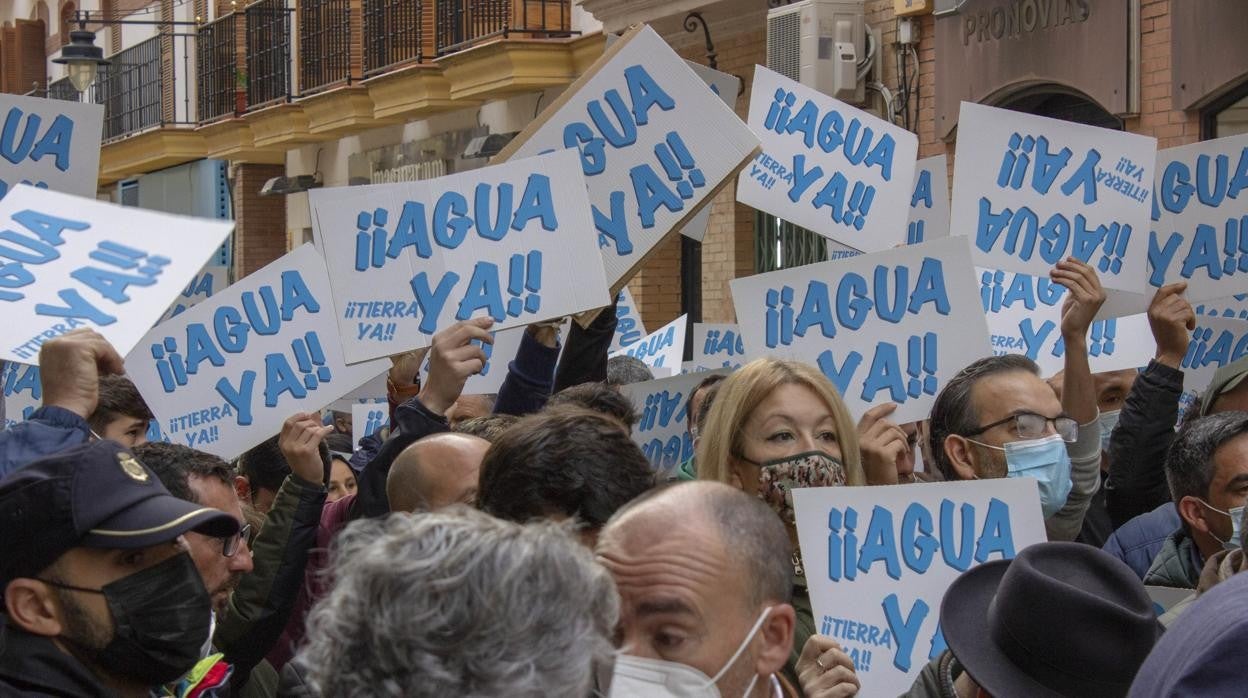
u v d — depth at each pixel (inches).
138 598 115.7
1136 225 237.5
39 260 155.6
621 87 211.8
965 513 155.0
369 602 78.0
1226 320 249.4
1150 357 243.9
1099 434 194.7
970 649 121.2
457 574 77.6
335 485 236.4
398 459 146.9
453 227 195.3
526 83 686.5
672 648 96.3
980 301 208.2
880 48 518.3
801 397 153.0
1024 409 173.2
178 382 231.3
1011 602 116.4
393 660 76.8
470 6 733.9
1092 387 196.1
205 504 161.0
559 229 195.3
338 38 896.9
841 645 151.1
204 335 232.5
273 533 176.2
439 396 171.6
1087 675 113.4
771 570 99.3
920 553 153.2
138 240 158.7
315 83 928.3
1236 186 244.2
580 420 126.3
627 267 210.8
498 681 76.7
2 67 1478.8
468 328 173.5
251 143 1026.1
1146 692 91.0
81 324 152.9
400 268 194.7
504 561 78.5
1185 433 168.4
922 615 152.3
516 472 123.0
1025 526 155.1
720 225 614.9
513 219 195.5
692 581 96.3
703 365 329.1
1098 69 429.7
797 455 151.2
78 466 115.0
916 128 509.0
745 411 152.9
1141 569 187.2
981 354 208.1
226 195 1127.0
